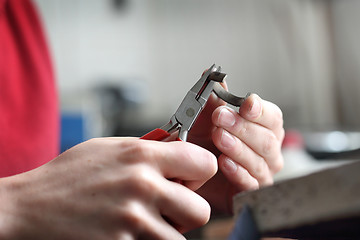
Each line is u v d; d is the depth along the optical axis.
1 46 0.68
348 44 2.07
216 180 0.55
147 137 0.38
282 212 0.27
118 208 0.28
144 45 2.20
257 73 2.30
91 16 2.13
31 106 0.72
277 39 2.30
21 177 0.32
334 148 1.08
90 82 2.12
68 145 1.08
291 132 1.17
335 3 2.17
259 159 0.51
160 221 0.29
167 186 0.30
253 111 0.47
